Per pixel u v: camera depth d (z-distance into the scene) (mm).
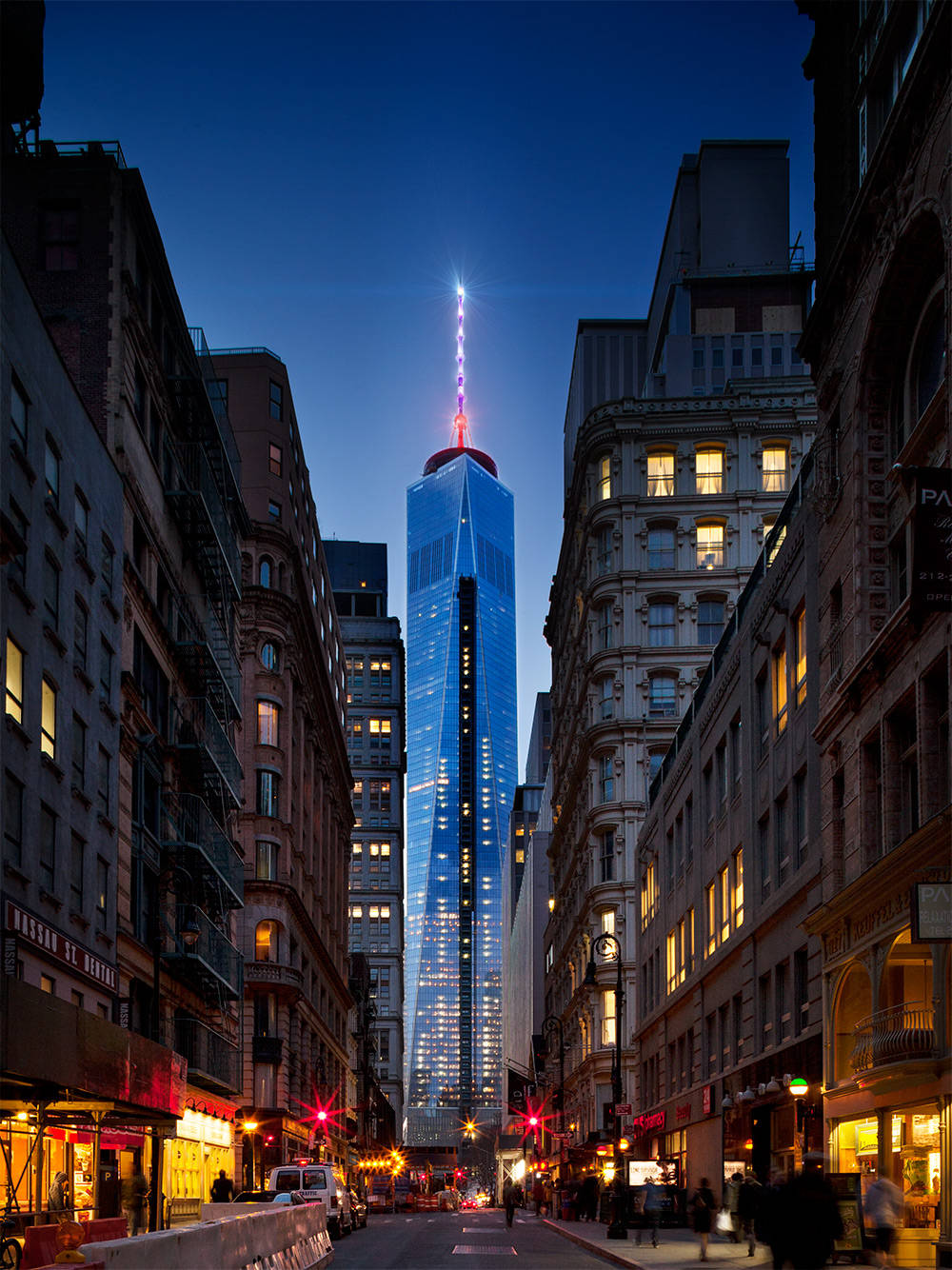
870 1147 28094
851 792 29531
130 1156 38375
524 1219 74125
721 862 44938
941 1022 23469
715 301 104125
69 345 41156
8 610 28766
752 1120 37469
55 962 31172
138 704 41031
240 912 70375
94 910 35594
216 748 52281
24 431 30625
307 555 90000
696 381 102125
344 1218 46281
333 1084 99312
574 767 84812
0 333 28062
